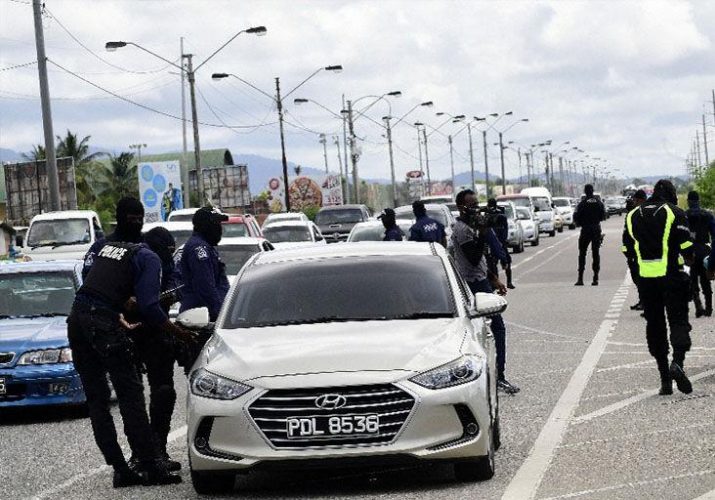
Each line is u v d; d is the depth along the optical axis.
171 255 12.52
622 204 133.75
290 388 9.49
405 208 42.78
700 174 73.69
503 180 137.50
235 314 10.89
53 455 12.83
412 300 10.85
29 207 76.94
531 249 64.31
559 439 11.70
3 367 15.41
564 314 26.17
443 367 9.70
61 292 17.23
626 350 19.09
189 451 9.84
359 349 9.81
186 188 69.44
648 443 11.21
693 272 23.31
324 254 11.69
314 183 124.44
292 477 10.66
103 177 132.00
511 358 18.88
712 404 13.32
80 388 15.62
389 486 9.98
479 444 9.68
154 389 11.37
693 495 8.92
